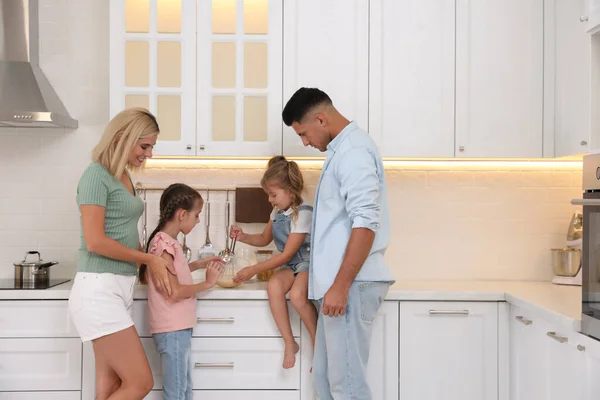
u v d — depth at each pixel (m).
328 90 2.94
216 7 2.96
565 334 2.20
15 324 2.72
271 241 3.10
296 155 2.96
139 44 2.95
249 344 2.72
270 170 2.72
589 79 2.55
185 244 3.21
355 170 2.31
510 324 2.75
